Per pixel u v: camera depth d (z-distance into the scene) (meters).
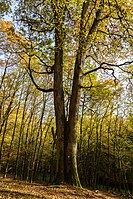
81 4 14.85
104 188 35.88
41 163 45.06
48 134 43.88
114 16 14.72
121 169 35.09
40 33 14.20
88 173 37.97
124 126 39.53
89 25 16.81
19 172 40.72
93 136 39.81
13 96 30.48
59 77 15.92
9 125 39.62
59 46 13.92
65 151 14.89
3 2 13.84
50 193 12.27
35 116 38.72
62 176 14.50
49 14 13.41
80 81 15.99
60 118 15.38
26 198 10.11
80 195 12.75
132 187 36.97
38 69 27.12
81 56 16.11
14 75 31.95
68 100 28.08
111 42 15.37
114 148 36.34
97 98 32.88
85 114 36.06
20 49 21.25
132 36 12.99
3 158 39.09
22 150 36.88
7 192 10.67
